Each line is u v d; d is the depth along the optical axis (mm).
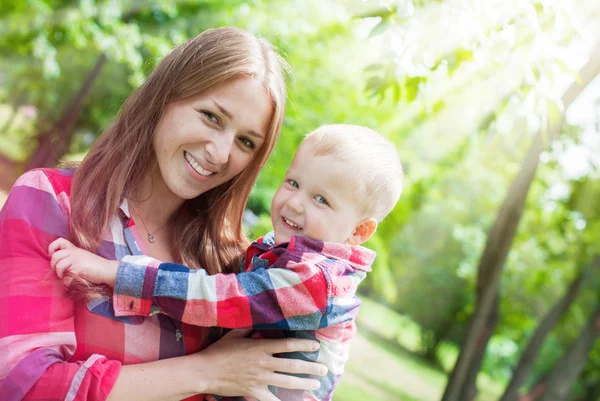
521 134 3865
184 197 2021
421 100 3250
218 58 1925
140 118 1977
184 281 1834
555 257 12766
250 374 1876
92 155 1985
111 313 1825
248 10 8898
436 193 13906
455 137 10484
